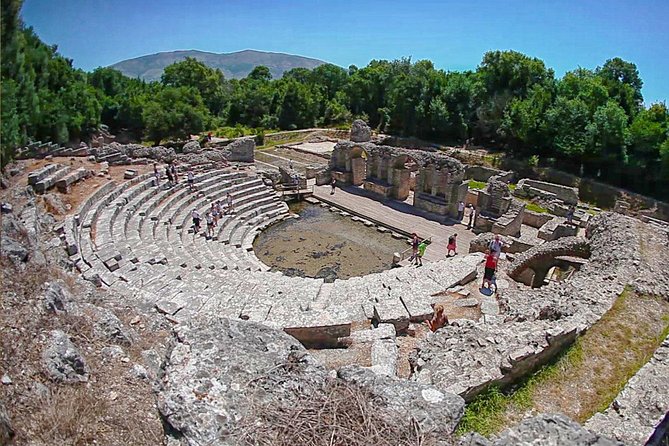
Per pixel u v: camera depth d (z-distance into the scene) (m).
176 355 7.16
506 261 25.14
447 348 12.02
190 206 33.03
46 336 9.25
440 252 30.77
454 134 67.38
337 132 71.19
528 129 55.97
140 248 23.48
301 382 6.86
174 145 60.56
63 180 27.73
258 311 15.12
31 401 7.63
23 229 15.27
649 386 10.37
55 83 50.97
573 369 11.79
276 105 80.69
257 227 34.25
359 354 13.62
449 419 6.60
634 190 49.31
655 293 15.74
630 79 71.19
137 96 64.62
